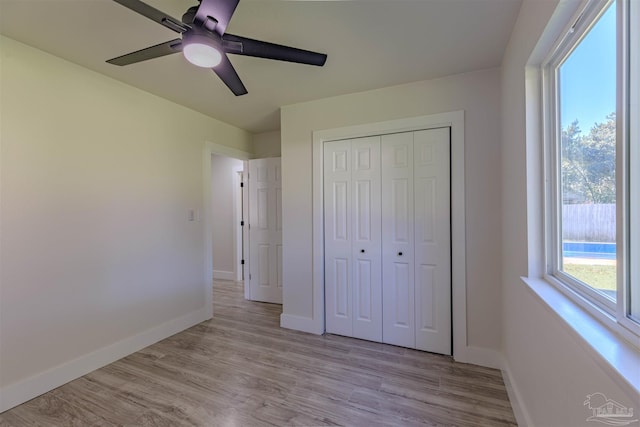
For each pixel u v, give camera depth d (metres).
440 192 2.38
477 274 2.22
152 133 2.68
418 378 2.04
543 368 1.25
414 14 1.58
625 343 0.79
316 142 2.82
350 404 1.77
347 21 1.64
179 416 1.67
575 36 1.14
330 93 2.64
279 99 2.78
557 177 1.35
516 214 1.70
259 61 2.08
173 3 1.49
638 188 0.80
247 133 3.97
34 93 1.90
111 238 2.34
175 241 2.89
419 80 2.37
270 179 3.83
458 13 1.57
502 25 1.67
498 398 1.82
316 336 2.77
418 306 2.46
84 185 2.17
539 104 1.45
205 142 3.26
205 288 3.21
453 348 2.32
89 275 2.19
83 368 2.11
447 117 2.30
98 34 1.76
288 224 2.97
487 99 2.18
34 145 1.90
